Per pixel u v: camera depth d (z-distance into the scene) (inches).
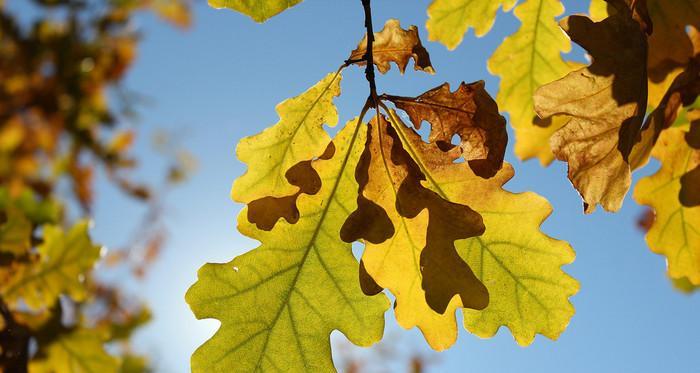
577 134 17.2
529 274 18.6
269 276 18.6
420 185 17.8
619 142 16.9
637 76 17.1
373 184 17.8
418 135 18.1
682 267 20.2
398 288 18.0
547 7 22.9
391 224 17.7
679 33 18.9
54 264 24.0
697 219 20.0
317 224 18.6
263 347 18.4
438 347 18.2
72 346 24.0
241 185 18.1
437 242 17.5
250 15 17.1
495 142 17.8
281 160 18.2
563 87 17.2
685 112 20.7
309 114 18.2
